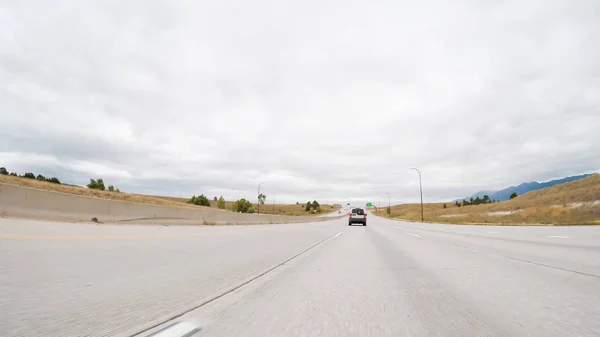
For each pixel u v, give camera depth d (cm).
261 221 3997
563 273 695
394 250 1184
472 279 638
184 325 365
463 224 4059
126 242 1159
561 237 1678
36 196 1588
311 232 2330
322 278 657
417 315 411
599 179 6128
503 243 1398
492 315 409
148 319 375
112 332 331
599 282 603
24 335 315
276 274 702
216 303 462
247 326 368
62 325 346
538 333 346
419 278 653
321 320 392
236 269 741
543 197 6656
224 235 1759
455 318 399
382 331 354
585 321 385
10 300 430
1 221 1364
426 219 7294
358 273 714
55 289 493
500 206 7662
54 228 1385
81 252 862
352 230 2692
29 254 784
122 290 508
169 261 809
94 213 1848
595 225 2759
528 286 572
